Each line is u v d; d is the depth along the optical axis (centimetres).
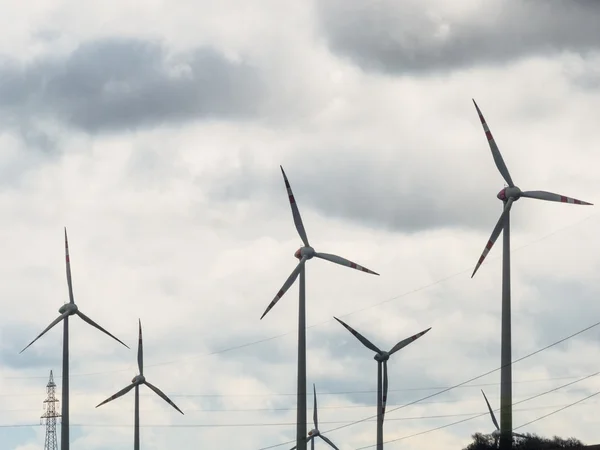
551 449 16588
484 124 16850
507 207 16338
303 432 17650
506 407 15388
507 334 15650
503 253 16175
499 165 16550
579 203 16275
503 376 15512
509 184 16512
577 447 16225
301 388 17875
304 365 17925
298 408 17775
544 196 16262
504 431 15312
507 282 15938
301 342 18075
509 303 15850
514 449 17950
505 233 16275
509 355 15588
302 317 18188
